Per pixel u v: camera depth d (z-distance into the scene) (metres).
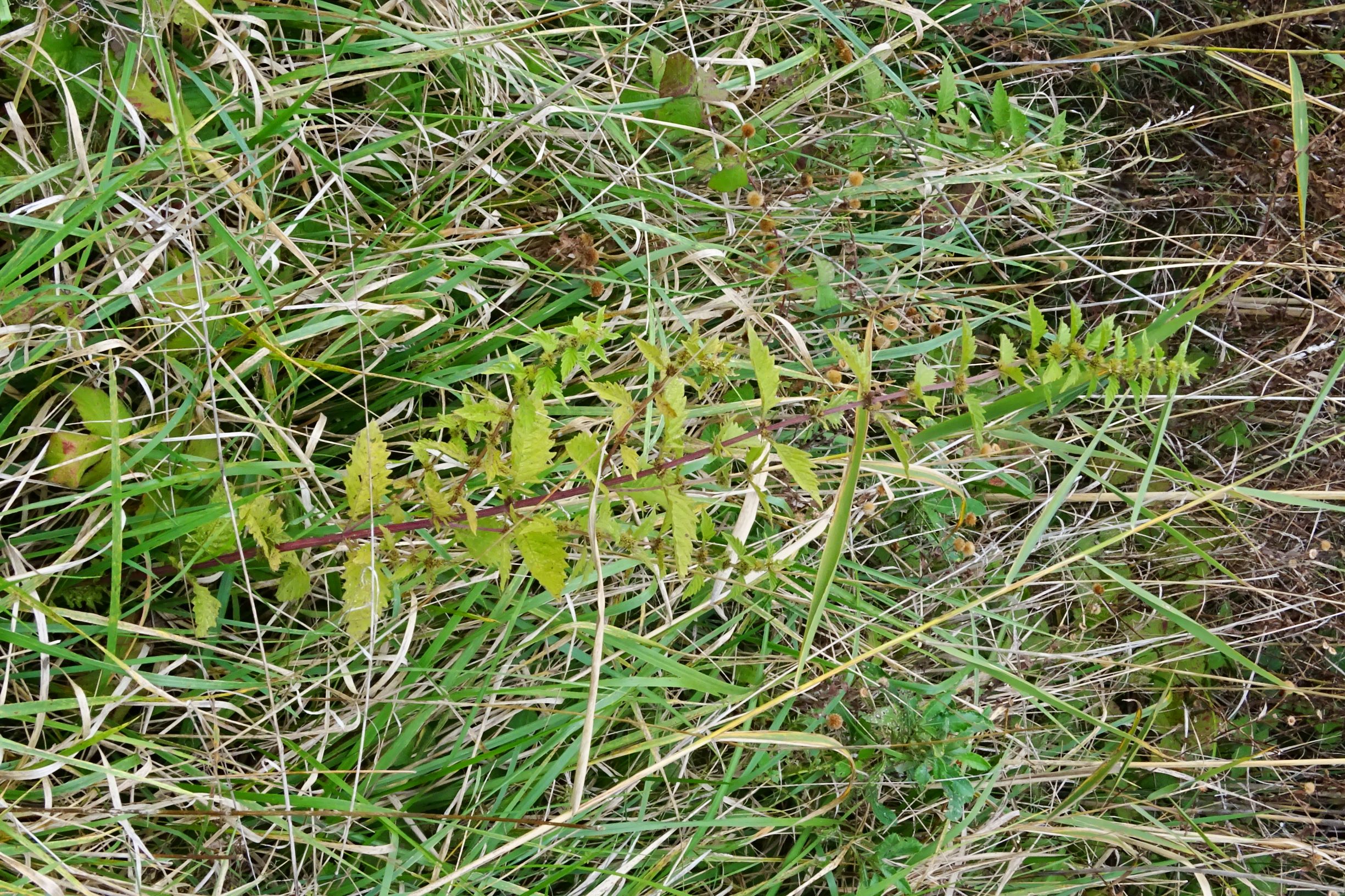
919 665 1.99
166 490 1.73
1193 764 1.90
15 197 1.68
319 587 1.80
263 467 1.71
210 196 1.75
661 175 1.94
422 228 1.82
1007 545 2.07
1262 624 2.11
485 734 1.85
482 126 1.87
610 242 1.92
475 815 1.82
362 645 1.79
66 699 1.69
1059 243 2.09
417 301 1.82
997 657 2.02
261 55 1.81
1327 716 2.12
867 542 1.99
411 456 1.83
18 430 1.72
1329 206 2.07
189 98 1.77
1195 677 2.11
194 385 1.73
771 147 1.97
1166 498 1.94
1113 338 1.84
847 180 1.96
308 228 1.83
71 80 1.72
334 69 1.78
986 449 1.79
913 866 1.87
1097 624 2.08
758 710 1.73
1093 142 2.10
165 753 1.72
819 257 1.92
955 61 2.06
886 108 1.97
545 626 1.81
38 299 1.68
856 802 1.94
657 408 1.74
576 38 1.96
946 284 2.04
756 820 1.86
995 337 2.09
